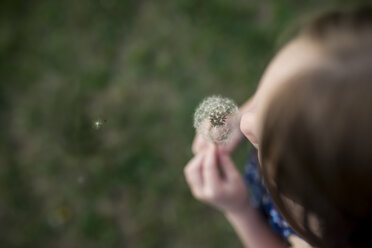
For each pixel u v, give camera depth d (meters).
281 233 0.63
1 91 1.12
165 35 1.11
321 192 0.39
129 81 1.09
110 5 1.13
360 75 0.37
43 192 1.06
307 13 1.04
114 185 1.04
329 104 0.37
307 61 0.39
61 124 1.08
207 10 1.10
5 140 1.09
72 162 1.06
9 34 1.15
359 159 0.37
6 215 1.06
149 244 1.01
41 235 1.04
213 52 1.08
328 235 0.42
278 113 0.40
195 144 0.69
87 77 1.10
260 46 1.06
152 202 1.03
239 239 0.98
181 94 1.07
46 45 1.14
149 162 1.04
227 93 1.05
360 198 0.38
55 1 1.15
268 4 1.08
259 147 0.43
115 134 1.06
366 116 0.37
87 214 1.04
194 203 1.01
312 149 0.38
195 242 1.00
